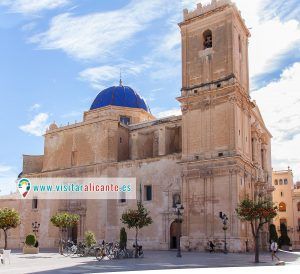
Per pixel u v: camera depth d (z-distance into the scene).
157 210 56.44
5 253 34.53
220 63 53.88
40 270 27.22
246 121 56.06
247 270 25.59
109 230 60.41
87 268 28.62
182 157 54.06
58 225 51.62
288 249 71.25
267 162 70.50
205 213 50.50
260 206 34.66
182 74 56.75
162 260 35.50
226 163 50.09
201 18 56.44
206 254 44.50
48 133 73.12
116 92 78.94
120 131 66.38
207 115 53.12
